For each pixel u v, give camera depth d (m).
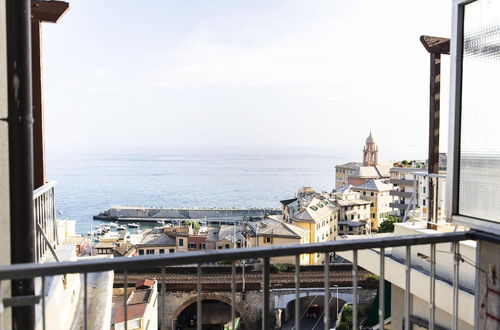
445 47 6.57
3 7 3.09
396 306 5.92
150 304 24.77
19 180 2.20
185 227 61.47
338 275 31.55
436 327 5.08
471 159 2.69
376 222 78.25
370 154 127.00
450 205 2.80
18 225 2.20
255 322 32.66
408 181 68.25
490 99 2.56
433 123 6.36
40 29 5.52
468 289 4.52
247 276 32.69
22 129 2.21
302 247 2.16
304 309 33.28
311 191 84.12
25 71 2.21
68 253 5.21
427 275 5.00
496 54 2.52
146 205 167.38
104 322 4.72
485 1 2.60
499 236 2.46
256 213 128.12
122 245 53.66
